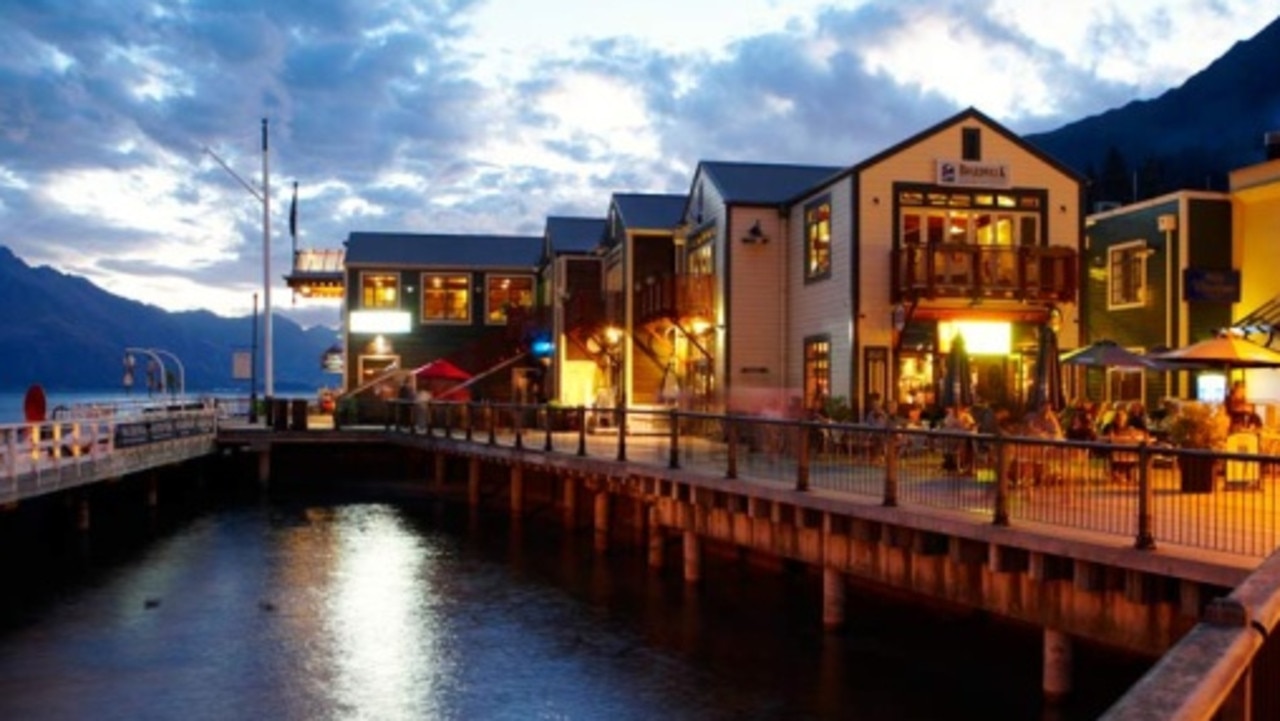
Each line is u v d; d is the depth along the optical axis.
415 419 36.38
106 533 27.55
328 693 14.06
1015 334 25.97
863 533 14.65
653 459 21.98
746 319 29.61
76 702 13.65
